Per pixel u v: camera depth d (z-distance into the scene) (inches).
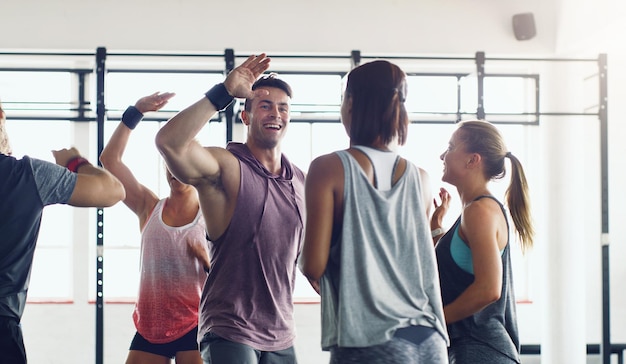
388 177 81.4
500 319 96.8
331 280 80.4
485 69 299.6
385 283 78.8
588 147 315.0
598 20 229.5
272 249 115.4
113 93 294.8
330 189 79.4
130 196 157.0
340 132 307.3
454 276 97.8
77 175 89.5
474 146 102.0
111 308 303.0
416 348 78.2
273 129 122.7
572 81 257.8
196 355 155.8
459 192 104.8
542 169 262.8
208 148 111.7
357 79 83.3
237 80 90.7
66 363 301.7
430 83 297.6
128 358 157.6
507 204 107.4
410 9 256.8
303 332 305.6
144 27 251.0
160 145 93.2
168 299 154.9
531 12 258.8
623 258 315.9
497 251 94.6
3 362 84.7
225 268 114.5
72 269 304.5
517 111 310.8
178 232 154.6
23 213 85.7
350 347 77.4
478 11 258.5
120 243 313.7
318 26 254.5
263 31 253.4
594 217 315.3
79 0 249.8
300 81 295.9
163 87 297.0
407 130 85.4
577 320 259.6
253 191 114.1
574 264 259.0
